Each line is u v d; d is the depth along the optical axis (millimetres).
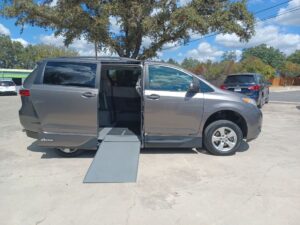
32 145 6887
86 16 9883
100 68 5707
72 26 10445
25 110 5699
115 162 5148
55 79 5691
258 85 12898
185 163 5457
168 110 5707
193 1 9867
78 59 5797
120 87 7023
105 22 9766
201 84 5914
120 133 6340
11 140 7430
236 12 10219
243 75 13211
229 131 5945
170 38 10609
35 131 5707
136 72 6996
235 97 5961
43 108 5598
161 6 9672
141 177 4773
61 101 5566
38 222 3451
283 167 5266
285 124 9781
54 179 4738
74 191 4277
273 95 27547
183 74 5855
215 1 10117
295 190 4285
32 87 5633
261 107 14602
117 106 7055
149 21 9484
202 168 5195
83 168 5262
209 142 5902
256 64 47812
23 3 10031
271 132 8367
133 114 7070
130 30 10539
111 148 5586
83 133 5676
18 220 3498
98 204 3883
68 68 5719
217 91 5949
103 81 6914
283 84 53062
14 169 5223
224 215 3588
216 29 10180
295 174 4922
